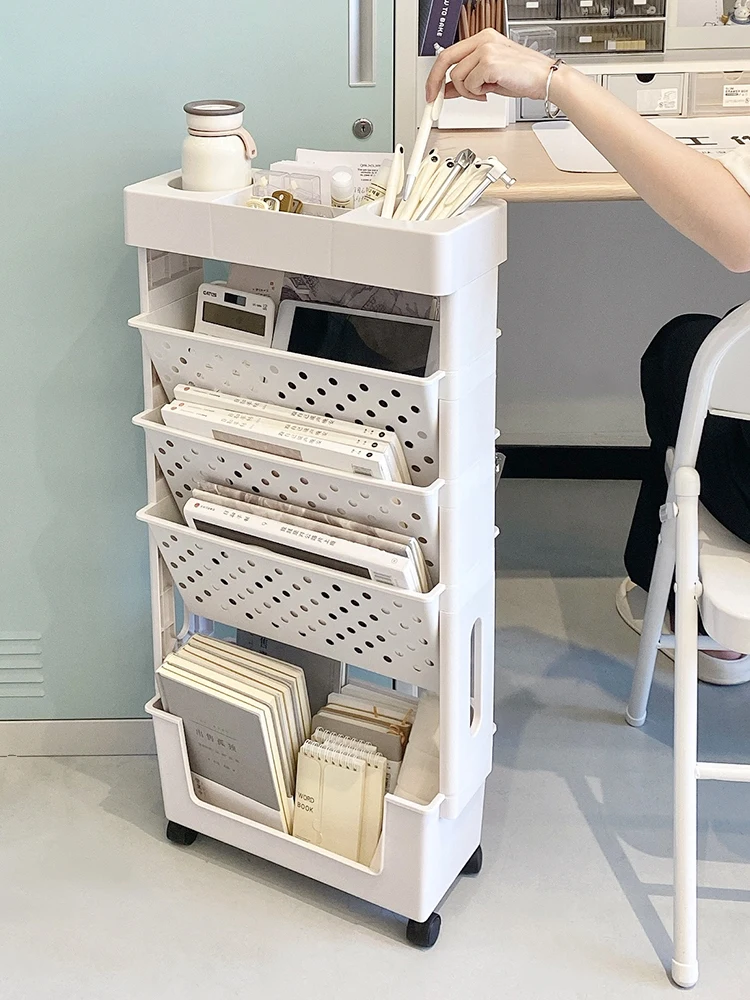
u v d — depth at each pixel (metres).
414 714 1.58
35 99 1.56
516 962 1.52
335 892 1.64
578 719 1.99
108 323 1.67
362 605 1.43
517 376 2.85
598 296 2.77
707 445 1.62
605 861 1.68
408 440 1.35
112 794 1.83
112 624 1.84
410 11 1.51
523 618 2.29
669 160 1.26
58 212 1.61
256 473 1.45
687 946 1.47
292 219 1.29
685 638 1.44
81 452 1.74
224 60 1.54
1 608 1.83
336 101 1.56
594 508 2.75
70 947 1.54
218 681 1.56
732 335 1.34
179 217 1.38
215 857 1.70
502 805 1.79
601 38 2.21
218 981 1.49
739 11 2.27
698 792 1.81
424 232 1.22
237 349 1.38
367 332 1.37
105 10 1.52
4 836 1.73
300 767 1.56
